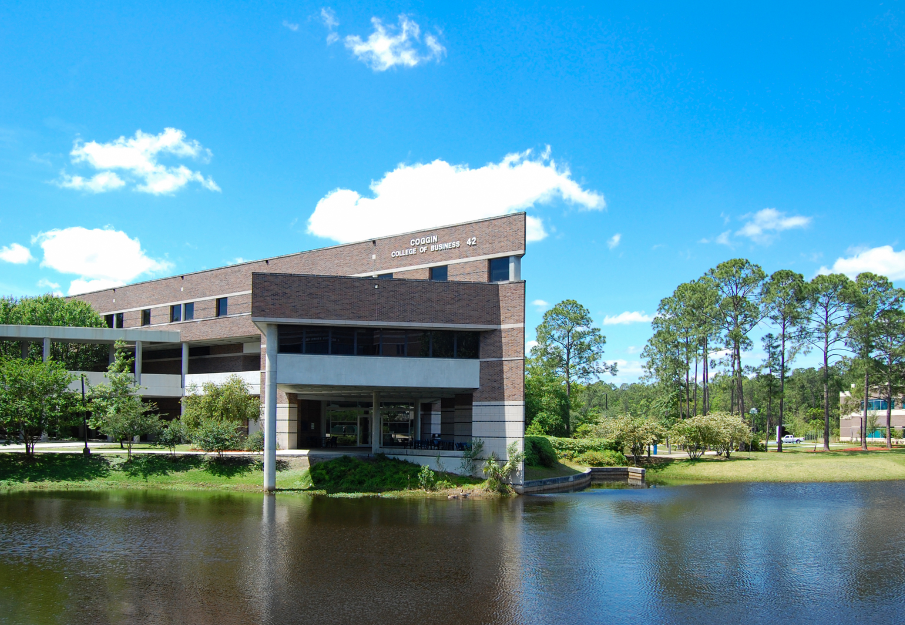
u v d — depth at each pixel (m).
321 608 12.73
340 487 30.89
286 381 31.78
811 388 119.12
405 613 12.55
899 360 62.94
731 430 50.62
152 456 35.44
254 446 37.44
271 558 16.78
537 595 13.98
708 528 22.61
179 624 11.72
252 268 44.97
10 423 35.22
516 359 32.38
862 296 60.25
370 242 39.09
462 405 37.25
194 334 47.72
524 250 33.75
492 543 19.27
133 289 52.97
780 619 12.72
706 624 12.32
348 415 42.84
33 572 15.22
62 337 45.75
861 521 24.47
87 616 12.10
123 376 38.16
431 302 32.81
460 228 35.88
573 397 74.88
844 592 14.66
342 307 32.25
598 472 45.16
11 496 28.47
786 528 22.81
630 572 16.16
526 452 38.78
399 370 32.75
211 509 24.89
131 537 19.31
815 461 48.44
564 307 75.25
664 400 65.00
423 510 25.45
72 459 35.09
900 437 89.62
